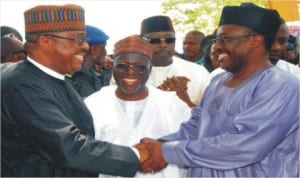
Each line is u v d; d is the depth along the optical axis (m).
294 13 5.76
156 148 3.10
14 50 4.19
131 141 3.29
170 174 3.30
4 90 2.85
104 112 3.34
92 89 4.77
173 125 3.40
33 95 2.83
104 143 3.02
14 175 2.91
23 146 2.89
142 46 3.27
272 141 2.72
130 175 3.09
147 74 3.31
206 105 3.02
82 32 3.05
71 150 2.84
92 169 2.96
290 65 4.25
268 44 2.87
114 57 3.32
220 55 2.91
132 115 3.36
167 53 4.40
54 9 2.96
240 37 2.82
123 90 3.32
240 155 2.75
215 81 3.13
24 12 3.02
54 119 2.82
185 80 4.17
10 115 2.84
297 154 2.80
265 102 2.72
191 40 6.18
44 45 2.97
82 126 3.10
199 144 2.87
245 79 2.88
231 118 2.83
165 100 3.46
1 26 5.16
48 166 2.94
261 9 2.83
